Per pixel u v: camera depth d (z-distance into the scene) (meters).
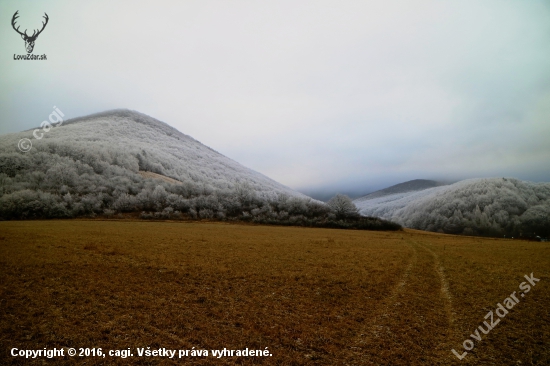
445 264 31.23
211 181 141.38
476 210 111.06
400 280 24.61
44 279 20.67
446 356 13.27
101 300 18.02
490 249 43.22
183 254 30.75
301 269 27.11
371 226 82.88
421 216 130.62
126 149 128.75
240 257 30.86
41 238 35.09
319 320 16.67
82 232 42.94
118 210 77.00
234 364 12.35
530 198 115.81
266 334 14.95
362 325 16.17
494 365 12.57
